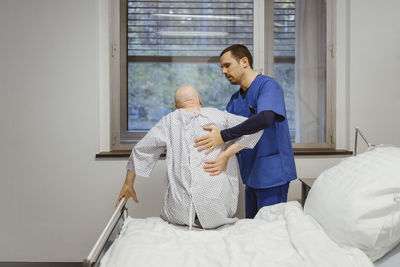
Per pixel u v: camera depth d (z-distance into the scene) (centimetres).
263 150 146
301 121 208
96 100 192
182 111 127
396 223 84
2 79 190
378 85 197
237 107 159
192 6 204
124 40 202
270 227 106
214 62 205
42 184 193
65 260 196
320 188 111
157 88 205
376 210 86
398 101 197
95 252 85
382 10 194
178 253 90
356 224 87
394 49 195
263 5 203
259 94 144
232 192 126
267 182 146
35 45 190
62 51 190
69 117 192
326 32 204
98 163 192
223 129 129
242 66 150
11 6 188
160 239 99
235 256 86
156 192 195
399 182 88
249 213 164
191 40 205
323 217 100
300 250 87
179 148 122
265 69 206
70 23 190
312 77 207
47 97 191
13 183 193
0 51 189
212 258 86
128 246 91
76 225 194
